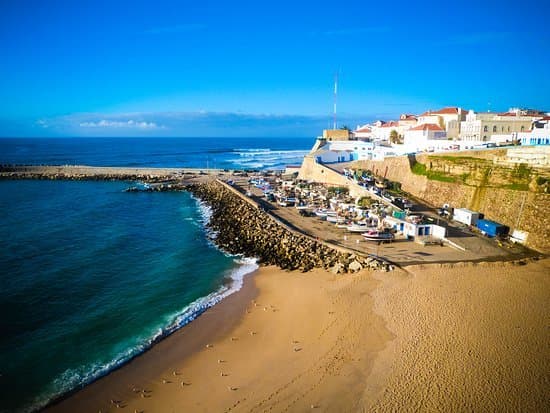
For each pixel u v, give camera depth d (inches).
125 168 6092.5
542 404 922.7
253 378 1090.7
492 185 2389.3
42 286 1752.0
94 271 1941.4
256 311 1496.1
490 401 936.9
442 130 3764.8
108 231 2699.3
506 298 1450.5
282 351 1216.2
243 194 3698.3
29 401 1029.8
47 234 2593.5
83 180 5236.2
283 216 2812.5
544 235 1946.4
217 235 2573.8
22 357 1222.3
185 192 4379.9
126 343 1302.9
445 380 1015.0
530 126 3405.5
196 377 1109.7
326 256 1979.6
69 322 1440.7
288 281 1755.7
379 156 3897.6
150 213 3309.5
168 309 1541.6
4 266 1990.7
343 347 1201.4
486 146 3085.6
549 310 1355.8
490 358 1096.8
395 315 1360.7
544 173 2135.8
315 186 3627.0
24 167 5930.1
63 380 1115.3
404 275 1695.4
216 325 1405.0
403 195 2962.6
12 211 3321.9
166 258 2130.9
